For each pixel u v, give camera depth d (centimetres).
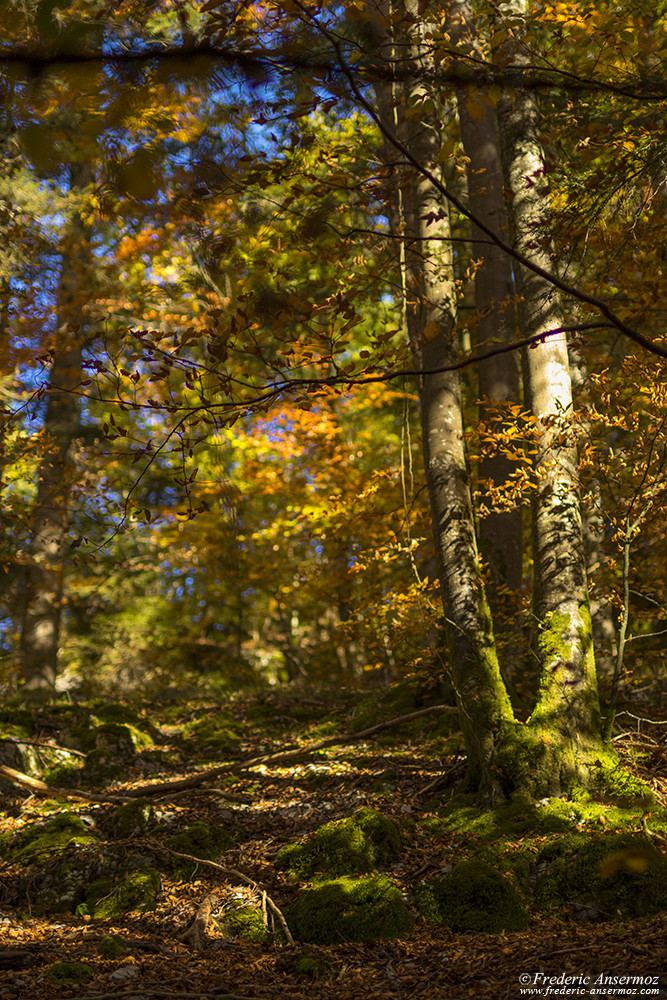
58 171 196
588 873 586
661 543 858
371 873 649
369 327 1269
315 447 1388
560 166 714
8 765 935
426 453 818
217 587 1758
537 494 762
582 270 811
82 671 1850
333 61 267
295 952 557
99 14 242
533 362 773
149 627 1897
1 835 791
